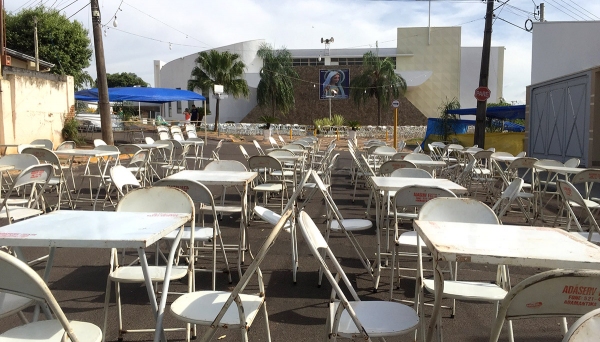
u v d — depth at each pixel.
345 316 2.62
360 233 6.47
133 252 5.34
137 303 3.93
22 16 29.97
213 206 4.03
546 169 7.20
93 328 2.33
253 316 2.52
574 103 13.09
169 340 3.32
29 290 2.01
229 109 46.16
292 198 4.46
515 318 1.89
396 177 5.65
